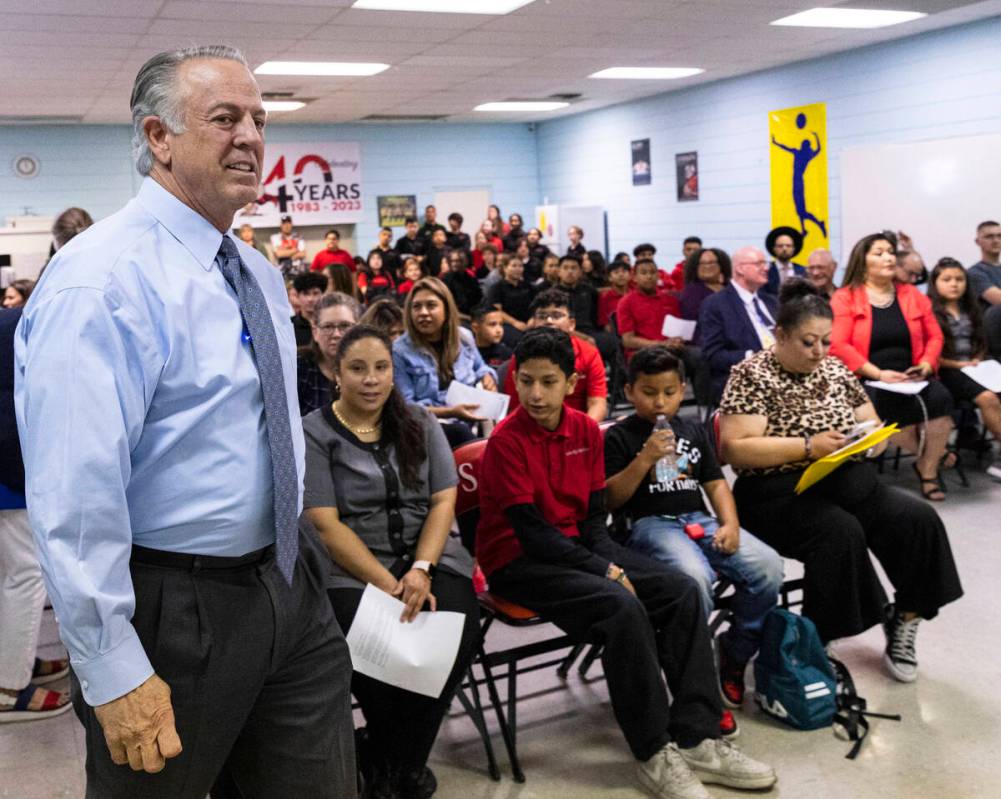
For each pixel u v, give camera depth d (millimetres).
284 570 1449
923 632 3328
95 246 1338
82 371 1265
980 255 8367
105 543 1280
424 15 7234
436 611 2414
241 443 1425
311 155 13773
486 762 2627
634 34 8352
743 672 2871
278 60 8586
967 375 5148
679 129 12109
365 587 2438
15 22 6559
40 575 2975
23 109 10688
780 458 2943
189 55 1394
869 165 9281
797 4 7395
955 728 2699
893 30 8555
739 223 11359
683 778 2371
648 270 7047
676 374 2869
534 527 2586
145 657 1338
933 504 4805
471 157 14867
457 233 12961
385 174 14336
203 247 1421
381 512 2557
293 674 1583
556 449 2670
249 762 1612
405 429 2582
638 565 2609
